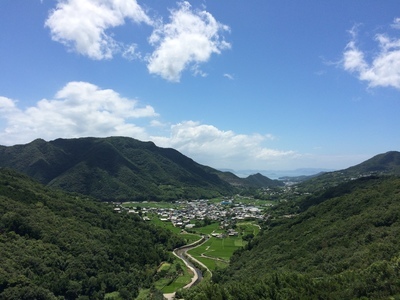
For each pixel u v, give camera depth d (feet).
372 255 297.53
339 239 378.73
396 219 361.30
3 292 368.68
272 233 591.37
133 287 491.31
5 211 509.76
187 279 536.01
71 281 443.73
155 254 619.67
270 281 297.12
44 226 526.57
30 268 426.10
